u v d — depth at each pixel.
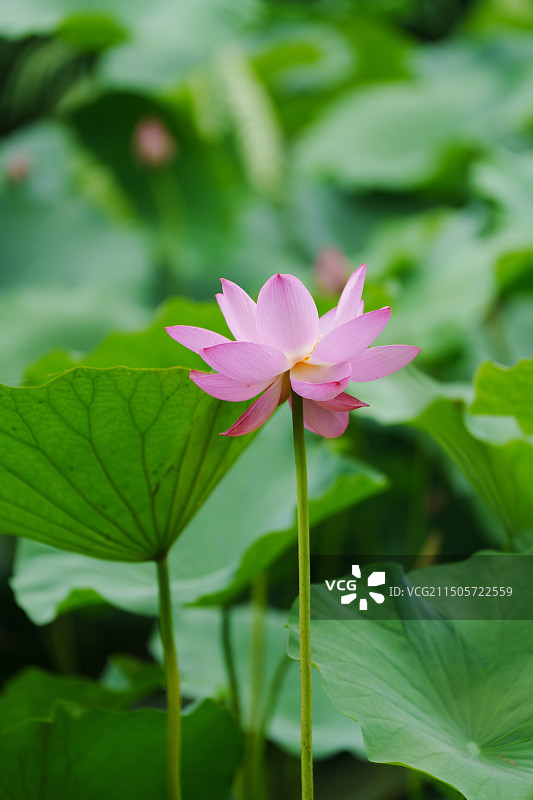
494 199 5.05
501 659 2.62
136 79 6.81
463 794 2.45
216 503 3.08
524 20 10.30
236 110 6.28
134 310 5.39
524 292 4.52
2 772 2.67
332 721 3.24
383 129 7.54
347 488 2.88
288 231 7.22
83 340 4.96
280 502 3.04
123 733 2.66
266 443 3.17
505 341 5.36
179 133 6.52
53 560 2.95
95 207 7.10
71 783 2.69
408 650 2.62
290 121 8.40
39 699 2.98
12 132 9.03
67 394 2.53
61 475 2.59
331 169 7.15
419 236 5.89
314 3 8.60
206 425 2.59
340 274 4.84
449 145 6.34
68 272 6.84
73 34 5.93
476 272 4.71
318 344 2.47
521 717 2.56
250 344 2.45
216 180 6.67
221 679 3.21
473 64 8.81
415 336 4.53
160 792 2.73
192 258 6.53
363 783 4.44
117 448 2.58
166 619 2.65
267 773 4.09
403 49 7.97
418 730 2.52
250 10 6.60
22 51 8.74
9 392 2.52
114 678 3.55
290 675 3.39
